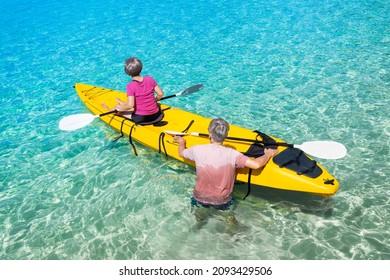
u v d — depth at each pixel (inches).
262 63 312.0
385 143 200.4
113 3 531.8
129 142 220.8
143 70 318.0
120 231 159.5
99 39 397.1
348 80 271.7
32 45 394.9
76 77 316.5
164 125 209.8
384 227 148.9
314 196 167.9
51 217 170.6
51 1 573.0
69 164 207.5
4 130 246.5
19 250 153.4
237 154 146.0
